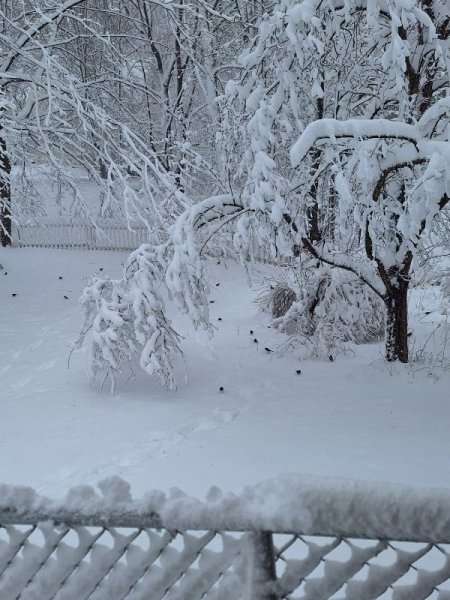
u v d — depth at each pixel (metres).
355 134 7.51
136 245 20.98
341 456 6.02
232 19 15.60
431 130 7.80
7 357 11.12
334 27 8.69
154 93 19.70
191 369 9.73
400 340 9.49
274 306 12.80
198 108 20.67
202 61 20.55
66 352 11.24
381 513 1.62
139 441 6.71
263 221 8.44
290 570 1.69
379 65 9.90
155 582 1.75
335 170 7.70
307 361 9.98
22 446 6.70
